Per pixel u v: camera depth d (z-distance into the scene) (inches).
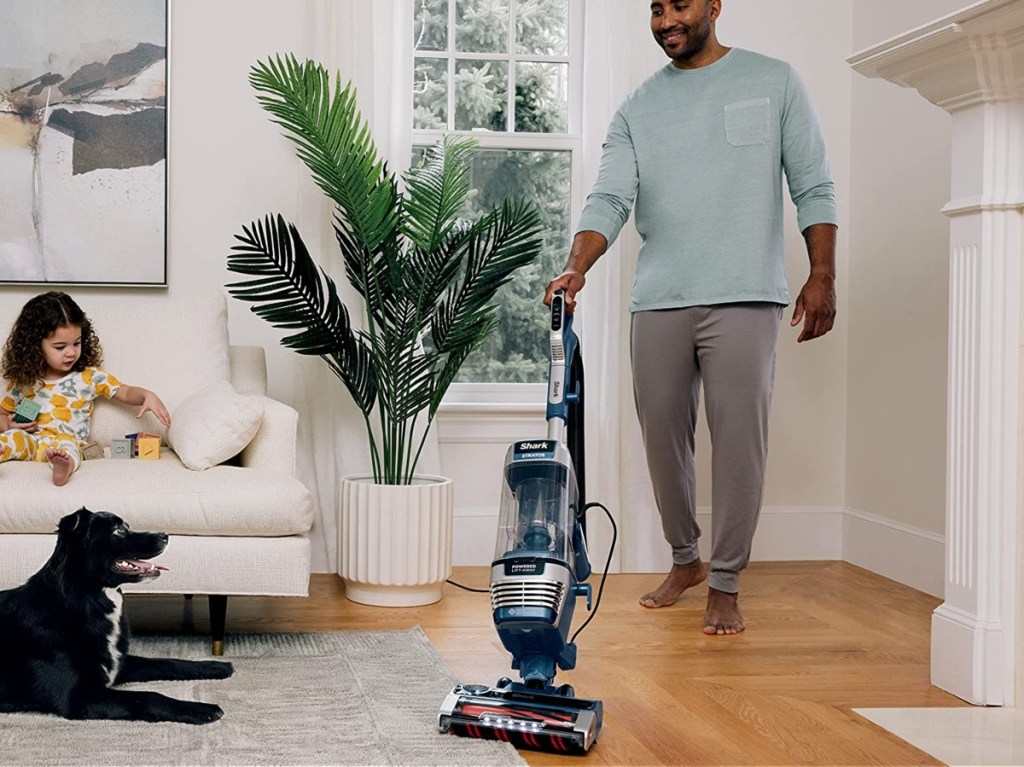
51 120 152.2
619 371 161.6
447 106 167.5
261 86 150.9
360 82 156.1
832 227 126.9
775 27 171.0
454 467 165.2
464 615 133.1
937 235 149.1
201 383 134.5
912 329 155.0
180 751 82.0
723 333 127.0
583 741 83.6
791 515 173.3
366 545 136.2
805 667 111.8
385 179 140.7
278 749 83.2
